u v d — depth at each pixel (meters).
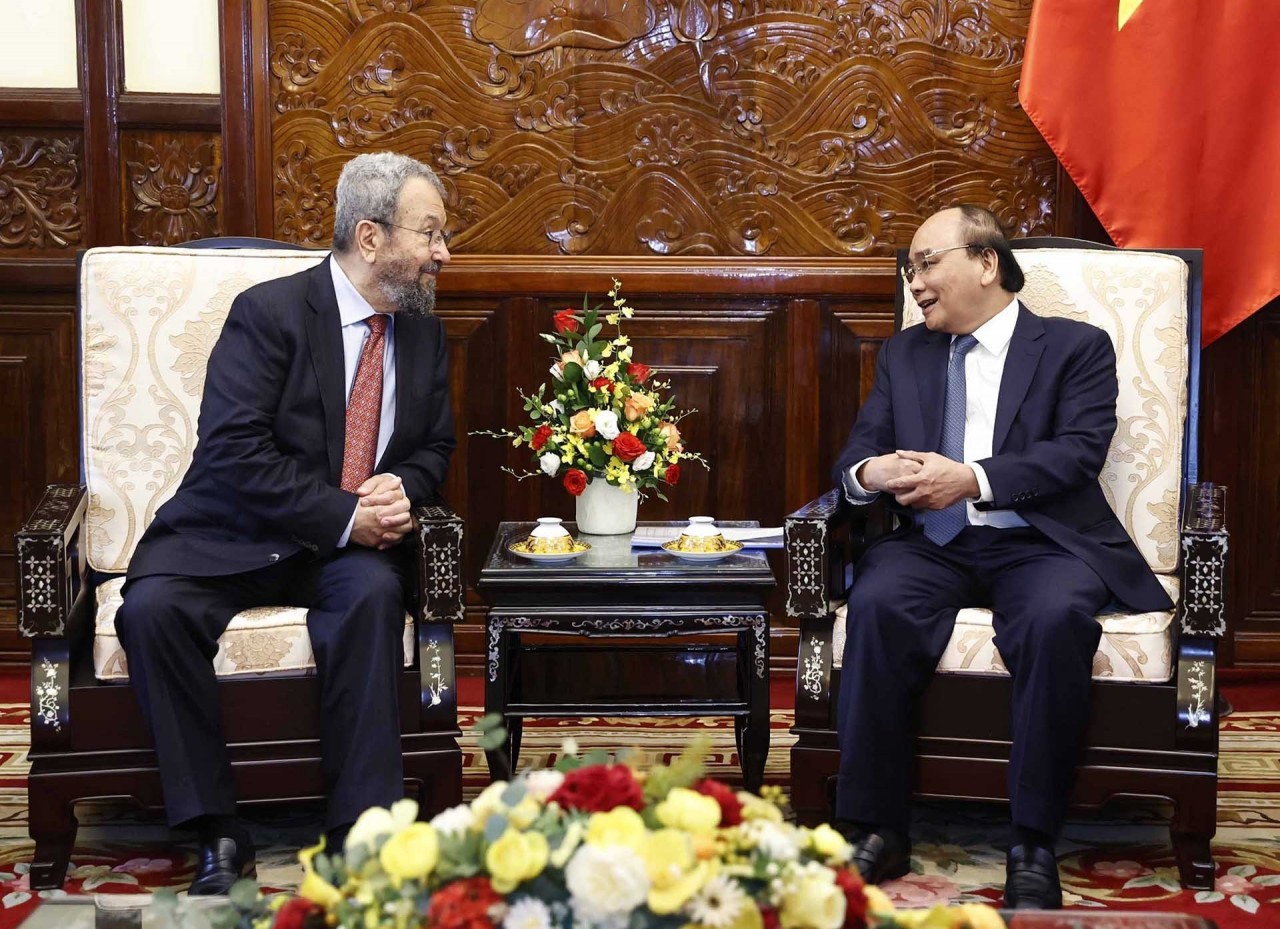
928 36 3.89
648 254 3.96
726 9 3.89
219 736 2.56
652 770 1.31
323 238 3.92
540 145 3.92
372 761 2.52
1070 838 2.84
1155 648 2.57
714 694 2.91
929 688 2.63
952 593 2.77
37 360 3.95
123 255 3.03
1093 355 2.91
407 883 1.21
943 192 3.94
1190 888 2.57
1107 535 2.85
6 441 3.97
